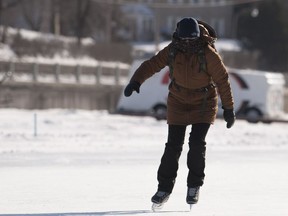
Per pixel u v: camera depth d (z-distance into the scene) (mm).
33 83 133750
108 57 192750
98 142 48344
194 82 20344
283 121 86188
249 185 27031
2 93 126250
